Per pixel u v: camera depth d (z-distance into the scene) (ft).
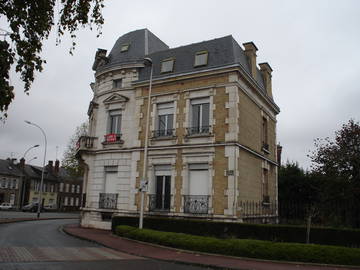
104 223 64.90
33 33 19.34
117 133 68.54
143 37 73.10
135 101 66.64
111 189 66.85
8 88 17.75
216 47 61.16
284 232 45.52
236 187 53.11
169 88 62.95
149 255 38.65
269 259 37.32
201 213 54.65
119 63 68.59
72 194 236.84
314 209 55.47
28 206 171.01
